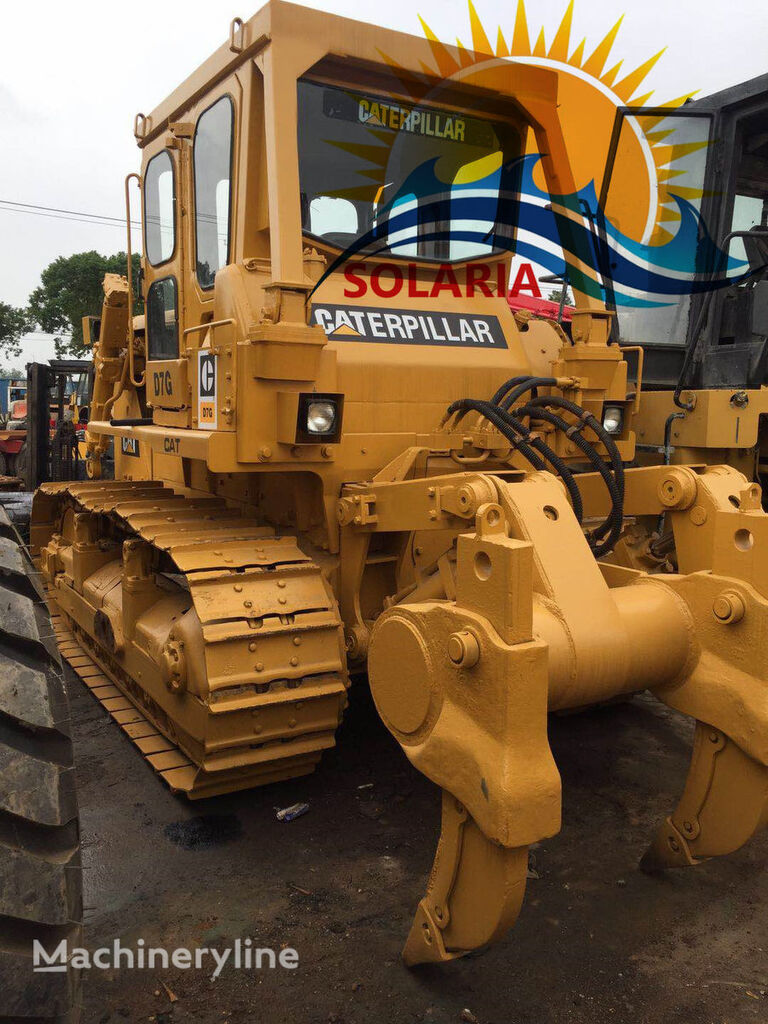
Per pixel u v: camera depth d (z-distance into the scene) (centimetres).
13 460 1488
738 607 240
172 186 438
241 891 296
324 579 352
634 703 468
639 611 253
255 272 359
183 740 349
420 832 335
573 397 402
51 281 4781
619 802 360
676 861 282
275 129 322
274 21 323
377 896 293
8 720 158
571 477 333
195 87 409
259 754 327
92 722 448
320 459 350
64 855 157
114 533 527
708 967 258
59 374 1005
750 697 241
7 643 166
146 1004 244
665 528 451
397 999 245
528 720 201
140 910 285
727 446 482
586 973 255
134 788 371
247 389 330
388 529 334
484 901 216
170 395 423
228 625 313
